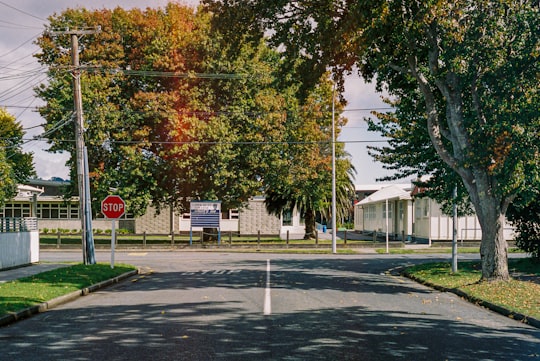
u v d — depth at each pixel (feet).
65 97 109.50
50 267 70.49
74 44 68.95
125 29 118.01
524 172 42.78
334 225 108.37
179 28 114.32
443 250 108.17
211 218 118.01
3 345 25.55
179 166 109.60
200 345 25.17
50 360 22.59
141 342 25.91
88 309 37.11
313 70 52.16
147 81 116.06
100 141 110.42
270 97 116.37
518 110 42.86
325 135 137.69
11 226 70.18
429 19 42.65
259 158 119.14
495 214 49.57
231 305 38.01
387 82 57.98
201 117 116.16
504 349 24.88
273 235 170.81
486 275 49.98
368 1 39.68
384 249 112.47
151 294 45.27
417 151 66.95
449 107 50.90
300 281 55.52
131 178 113.19
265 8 49.37
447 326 30.55
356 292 46.37
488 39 43.93
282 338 26.71
